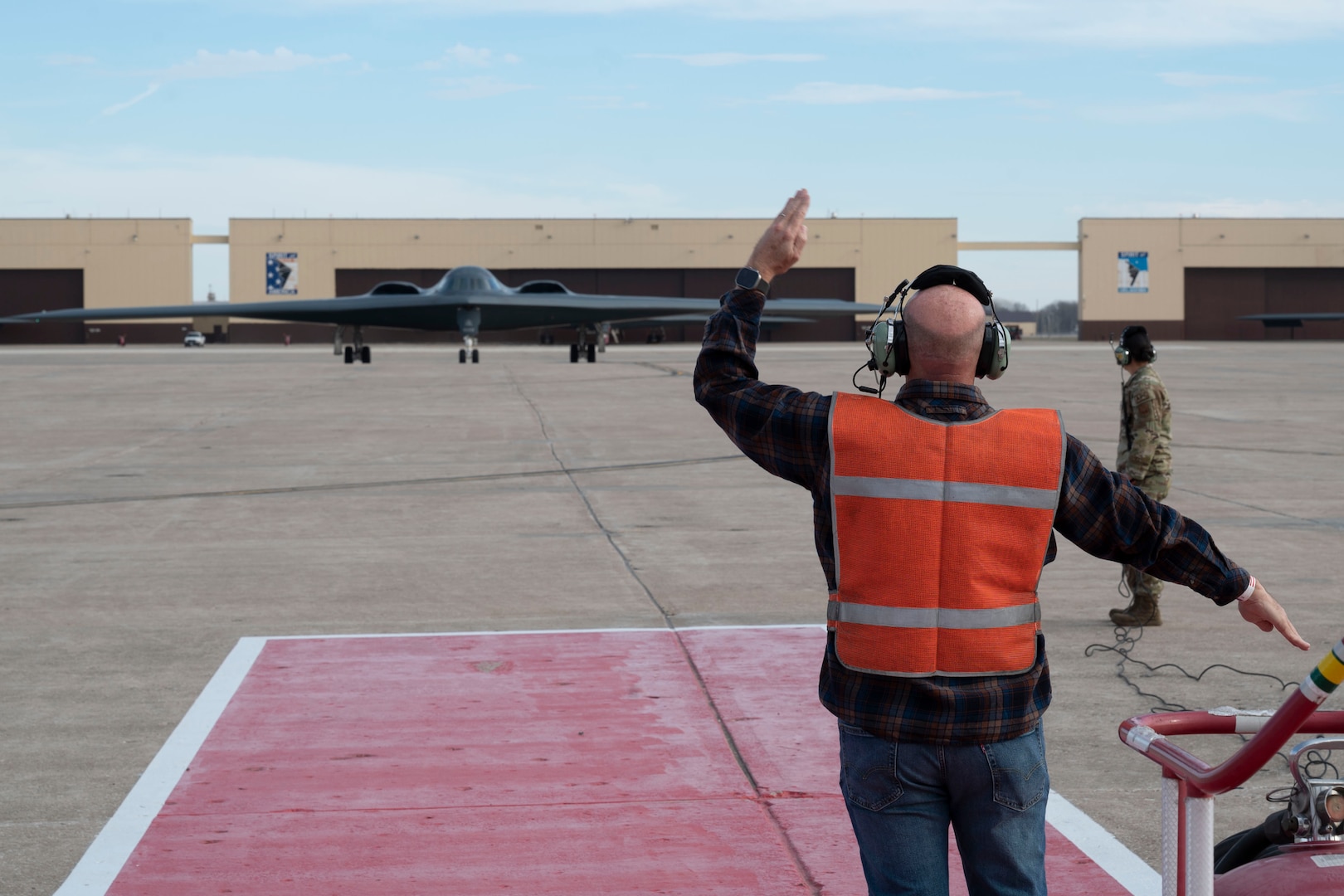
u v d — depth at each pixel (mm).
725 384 2988
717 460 16203
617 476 14695
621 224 93562
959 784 2693
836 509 2768
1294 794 2688
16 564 9625
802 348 73812
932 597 2688
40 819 4676
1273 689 6387
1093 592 8867
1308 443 18219
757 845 4434
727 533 11039
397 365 45000
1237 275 96562
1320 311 96812
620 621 7801
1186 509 12227
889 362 2902
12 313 91375
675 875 4184
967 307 2811
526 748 5445
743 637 7371
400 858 4324
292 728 5727
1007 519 2713
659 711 5965
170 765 5242
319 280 92312
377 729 5703
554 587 8820
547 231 93188
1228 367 43625
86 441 18484
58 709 6004
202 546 10391
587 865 4258
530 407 24609
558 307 41562
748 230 93938
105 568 9469
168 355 59469
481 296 41094
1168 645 7320
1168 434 7488
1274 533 10883
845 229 94750
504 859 4312
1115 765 5301
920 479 2715
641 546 10414
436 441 18312
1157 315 96062
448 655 6969
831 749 5422
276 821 4652
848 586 2760
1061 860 4359
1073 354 60469
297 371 40469
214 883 4129
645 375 36469
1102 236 95250
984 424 2762
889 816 2719
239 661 6855
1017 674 2707
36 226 90688
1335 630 7605
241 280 91938
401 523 11484
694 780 5066
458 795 4902
